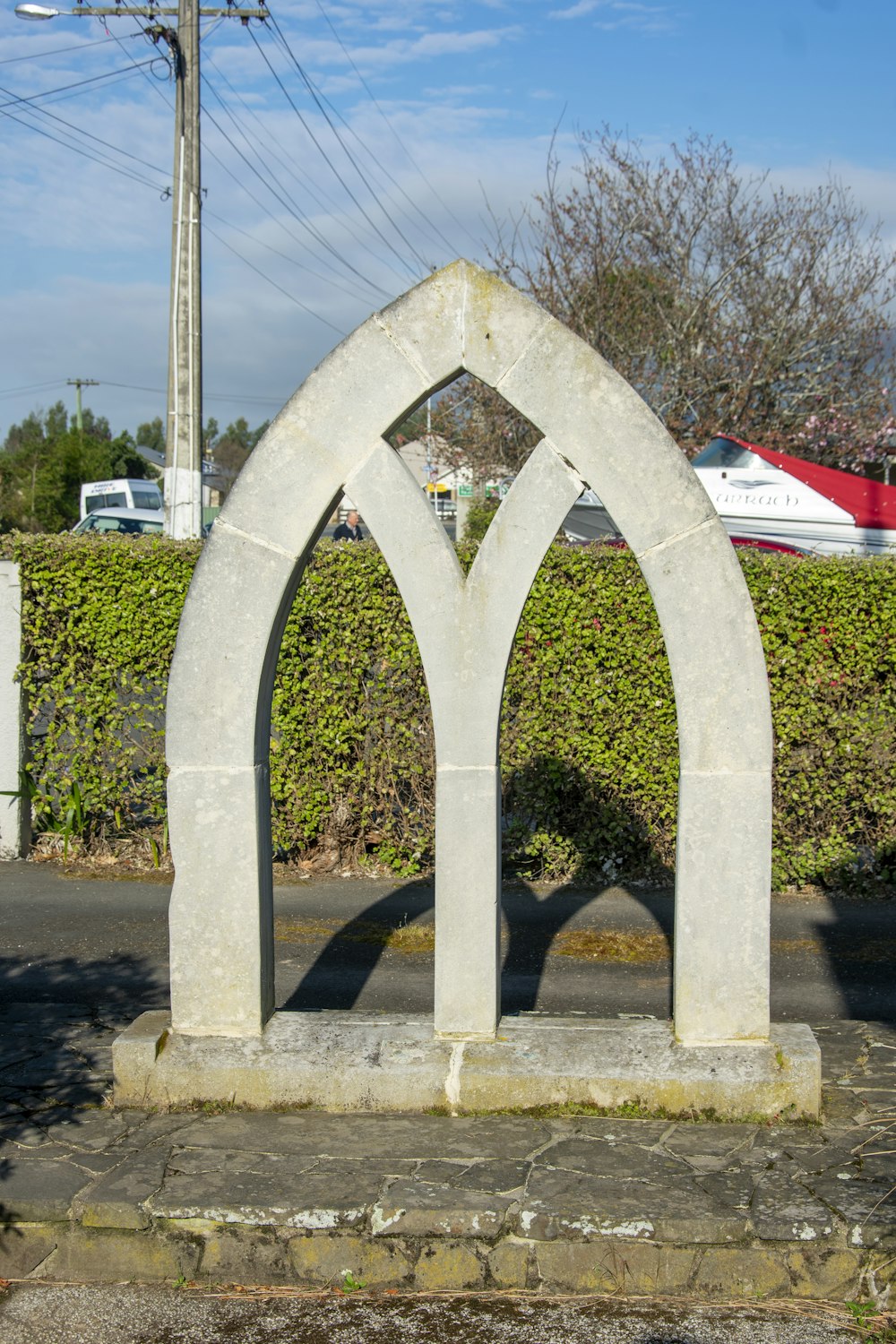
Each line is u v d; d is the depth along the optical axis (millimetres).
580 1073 4750
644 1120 4715
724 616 4637
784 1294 3965
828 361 23062
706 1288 3982
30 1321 3926
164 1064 4887
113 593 8531
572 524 14070
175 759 4918
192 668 4887
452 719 4797
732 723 4672
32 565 8523
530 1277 4027
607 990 6523
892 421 22141
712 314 22547
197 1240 4102
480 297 4695
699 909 4750
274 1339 3824
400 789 8586
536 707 8250
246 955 4957
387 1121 4746
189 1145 4547
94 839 8984
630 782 8242
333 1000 6332
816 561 8031
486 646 4762
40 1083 5160
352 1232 4066
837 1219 3979
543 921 7699
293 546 4836
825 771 8094
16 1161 4441
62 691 8688
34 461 51250
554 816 8375
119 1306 3996
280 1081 4852
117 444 54156
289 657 8406
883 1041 5590
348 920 7680
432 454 23984
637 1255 3986
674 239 22656
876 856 8234
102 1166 4395
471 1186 4199
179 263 13906
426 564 4773
